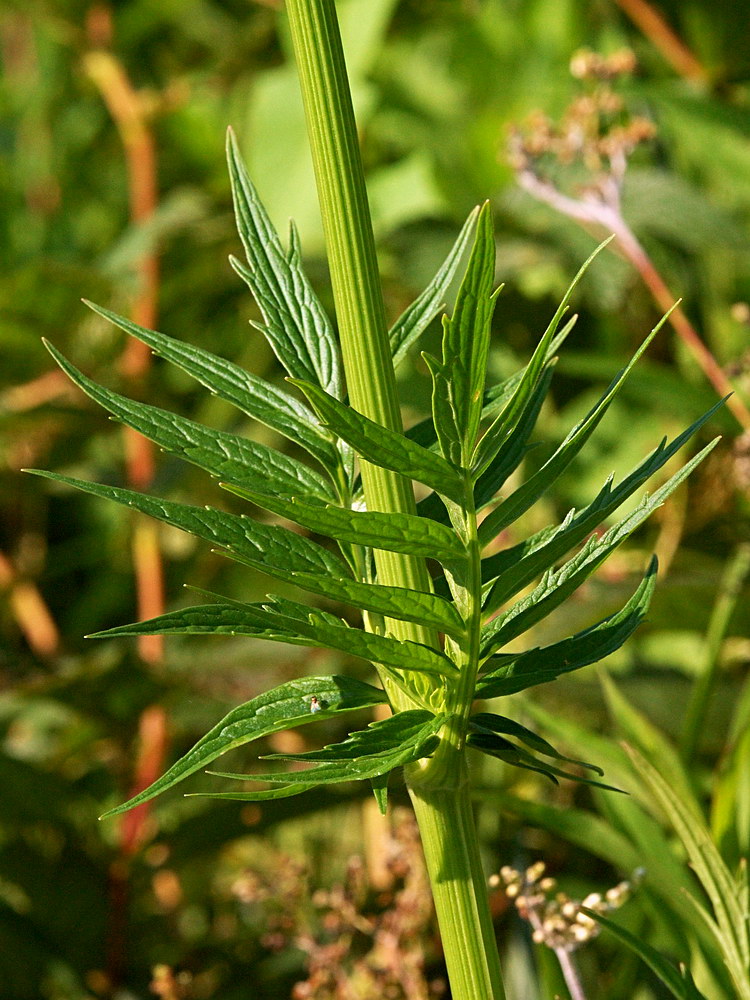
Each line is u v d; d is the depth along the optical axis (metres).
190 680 1.13
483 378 0.58
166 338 0.64
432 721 0.60
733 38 1.31
